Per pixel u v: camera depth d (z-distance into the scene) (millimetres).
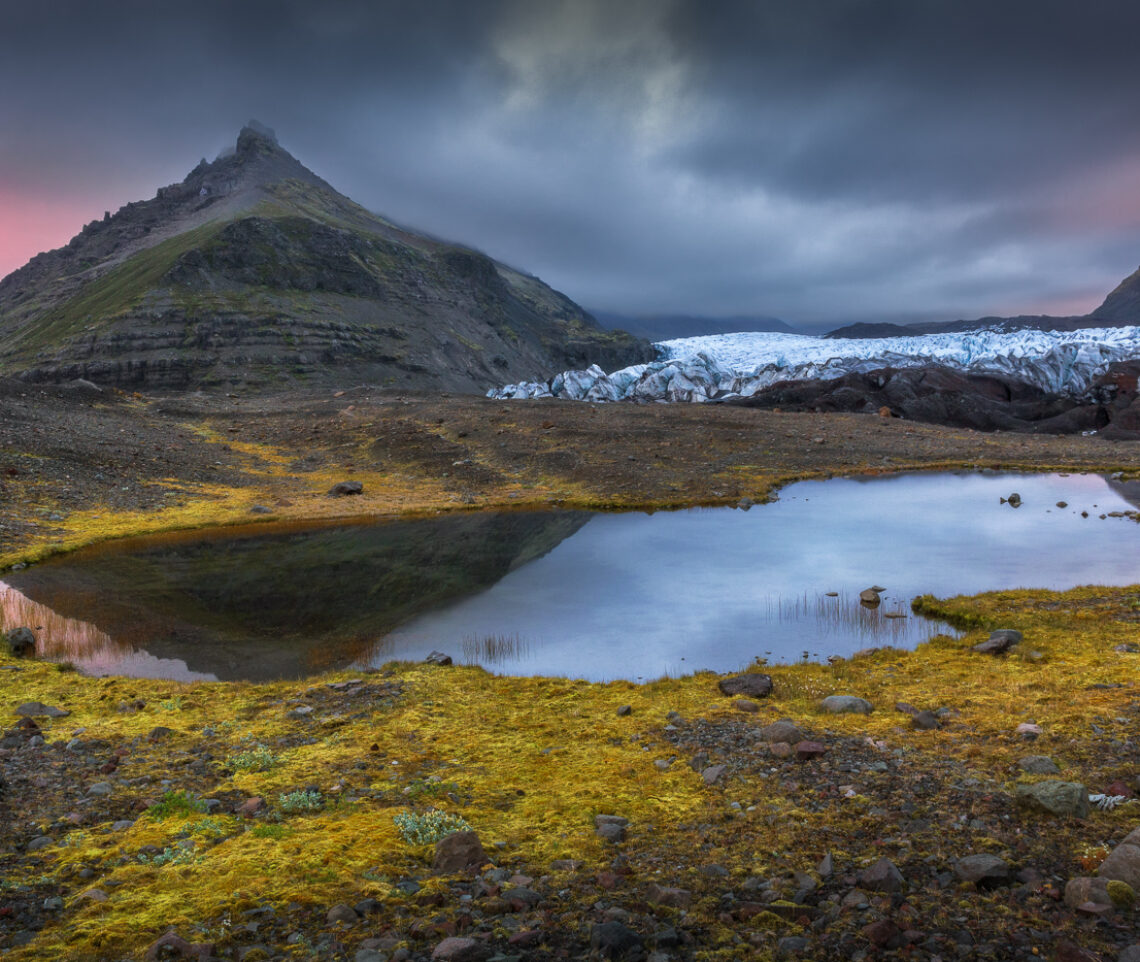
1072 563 26469
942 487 44781
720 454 54188
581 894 7305
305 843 8344
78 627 21516
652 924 6668
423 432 61781
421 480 49250
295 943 6422
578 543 32344
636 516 38594
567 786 10258
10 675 16672
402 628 21531
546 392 108562
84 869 7891
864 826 8656
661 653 18797
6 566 28156
